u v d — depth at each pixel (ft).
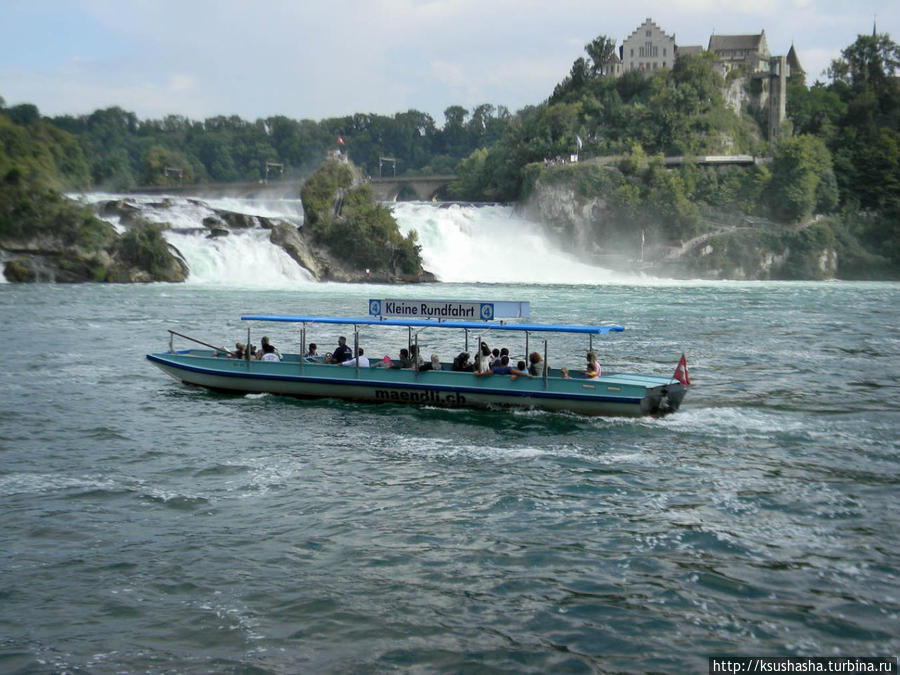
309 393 112.37
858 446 88.58
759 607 51.34
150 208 402.72
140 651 46.29
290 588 53.88
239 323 207.41
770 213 550.36
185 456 84.38
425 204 534.78
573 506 69.05
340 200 431.43
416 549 60.08
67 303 257.96
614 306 275.39
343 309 243.60
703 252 521.24
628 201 530.27
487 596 52.90
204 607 51.26
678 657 45.88
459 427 96.84
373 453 85.46
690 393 119.14
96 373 133.59
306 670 44.57
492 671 44.55
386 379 107.65
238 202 493.36
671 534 62.69
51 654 45.88
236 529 63.82
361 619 49.93
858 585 54.19
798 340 182.39
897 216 566.77
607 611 50.93
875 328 209.26
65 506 68.74
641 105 614.75
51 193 361.30
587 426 97.19
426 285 398.42
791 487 73.97
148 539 61.77
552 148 594.65
